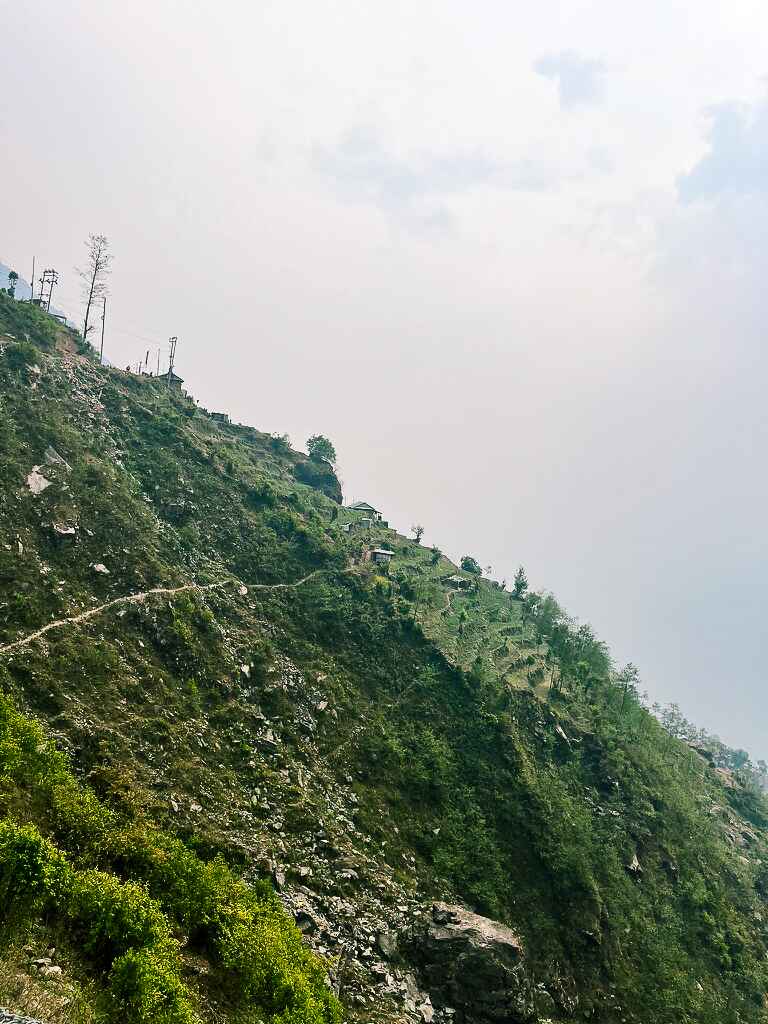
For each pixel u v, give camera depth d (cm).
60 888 4088
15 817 4703
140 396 15250
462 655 12225
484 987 6475
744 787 17538
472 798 9244
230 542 12156
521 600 18725
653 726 14662
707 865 10706
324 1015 4844
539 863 8744
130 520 10388
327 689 9981
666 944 8731
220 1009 4272
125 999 3612
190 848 6056
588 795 10606
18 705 6575
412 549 18450
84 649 7750
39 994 3328
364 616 11719
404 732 9938
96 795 5988
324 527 14750
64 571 8806
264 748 8238
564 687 13162
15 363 12081
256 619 10600
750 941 9831
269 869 6309
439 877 8044
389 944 6569
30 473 9844
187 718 7894
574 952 8000
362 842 7869
